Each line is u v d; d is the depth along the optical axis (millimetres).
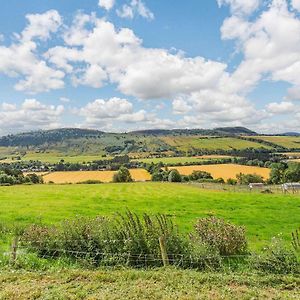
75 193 73375
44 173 175250
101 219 20016
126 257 17531
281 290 14336
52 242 19141
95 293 13633
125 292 13688
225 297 13164
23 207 47344
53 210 44469
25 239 20516
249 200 57875
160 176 146250
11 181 127062
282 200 57500
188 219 37094
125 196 67312
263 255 17359
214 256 17500
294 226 33719
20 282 14914
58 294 13430
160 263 17406
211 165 167000
